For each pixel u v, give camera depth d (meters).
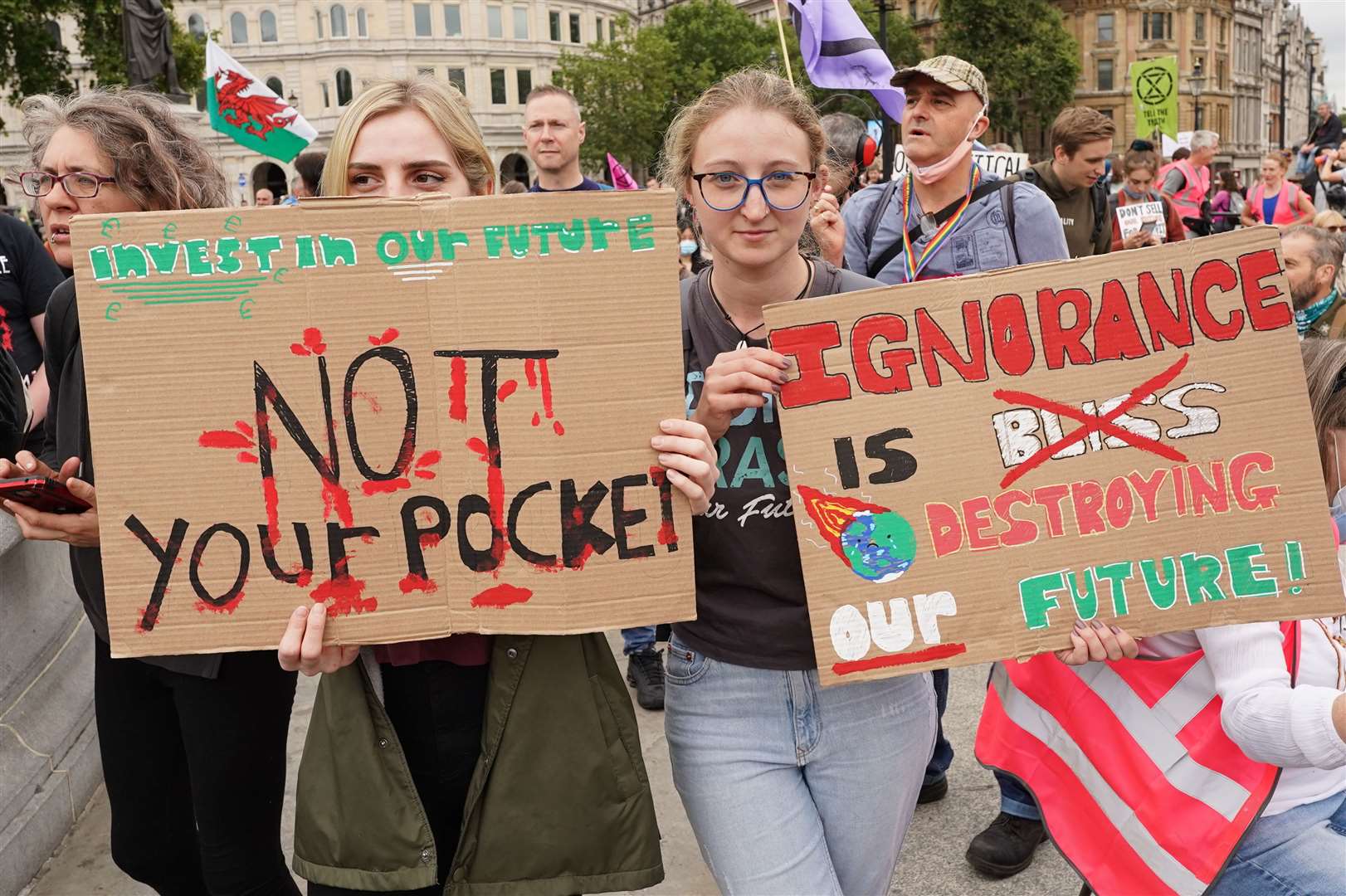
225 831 2.11
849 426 1.84
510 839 1.87
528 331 1.75
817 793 1.96
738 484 1.89
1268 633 1.85
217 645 1.75
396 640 1.77
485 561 1.77
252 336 1.73
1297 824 1.92
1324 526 1.82
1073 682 2.20
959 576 1.84
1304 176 13.17
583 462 1.76
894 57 52.56
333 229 1.73
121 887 2.90
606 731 1.90
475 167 2.02
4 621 3.21
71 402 2.08
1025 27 49.69
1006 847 2.87
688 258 7.16
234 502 1.74
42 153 2.12
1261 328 1.83
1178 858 2.00
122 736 2.17
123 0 15.18
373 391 1.75
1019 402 1.85
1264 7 79.31
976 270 3.02
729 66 57.00
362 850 1.85
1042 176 4.65
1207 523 1.84
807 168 1.86
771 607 1.89
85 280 1.70
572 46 67.31
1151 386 1.85
